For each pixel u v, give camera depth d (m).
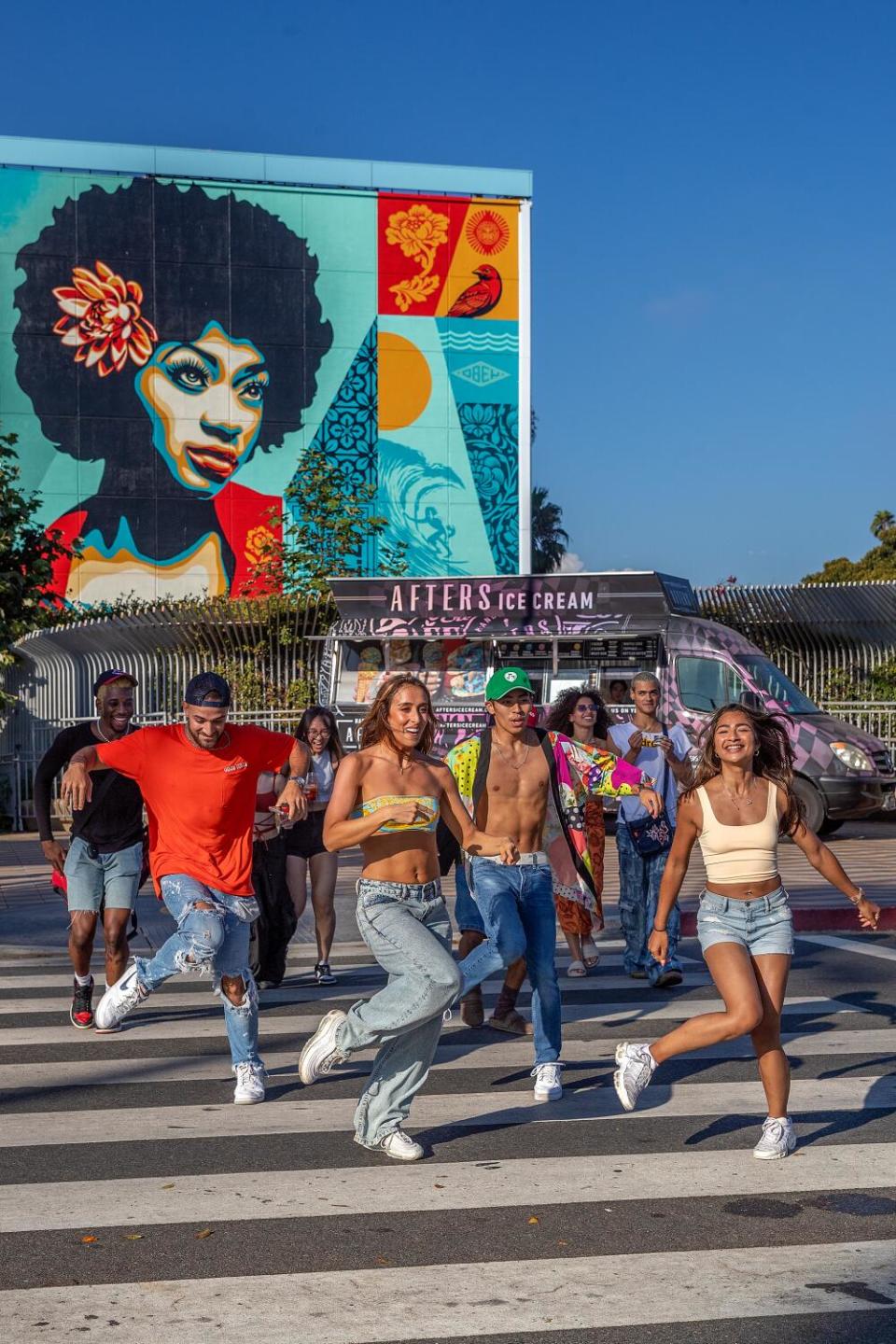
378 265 37.41
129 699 8.41
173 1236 4.88
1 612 25.69
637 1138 6.10
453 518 37.59
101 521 36.00
